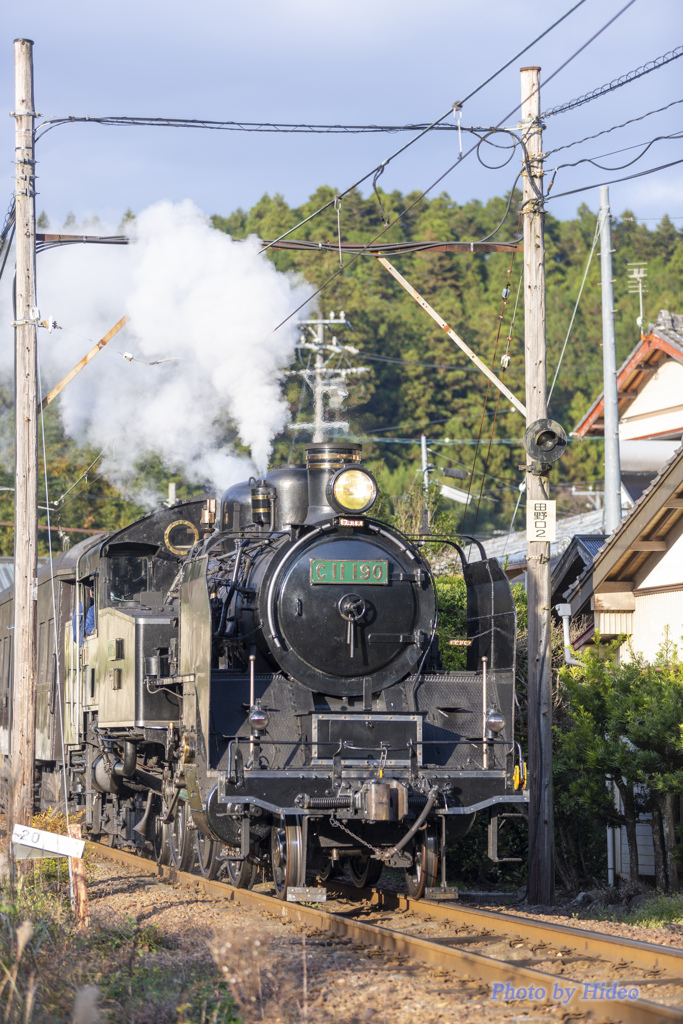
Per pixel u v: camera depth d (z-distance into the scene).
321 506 16.22
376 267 87.62
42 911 12.16
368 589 15.23
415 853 14.51
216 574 17.39
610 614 20.69
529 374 17.45
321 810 13.72
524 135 17.42
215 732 14.24
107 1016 8.93
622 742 17.17
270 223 86.81
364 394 74.88
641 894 17.16
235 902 14.45
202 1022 8.56
